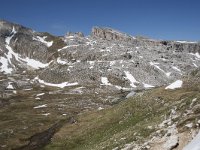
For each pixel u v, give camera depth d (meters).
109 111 91.12
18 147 94.94
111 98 184.25
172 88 73.56
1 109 166.50
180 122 35.34
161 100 68.25
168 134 35.12
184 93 66.44
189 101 42.69
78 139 81.06
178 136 33.19
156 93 74.44
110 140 54.88
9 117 144.12
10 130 114.31
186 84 72.69
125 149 41.25
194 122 33.62
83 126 94.31
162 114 51.25
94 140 71.50
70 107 162.38
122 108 79.62
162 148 33.19
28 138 103.81
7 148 94.56
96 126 80.62
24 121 131.00
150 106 68.62
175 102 59.69
